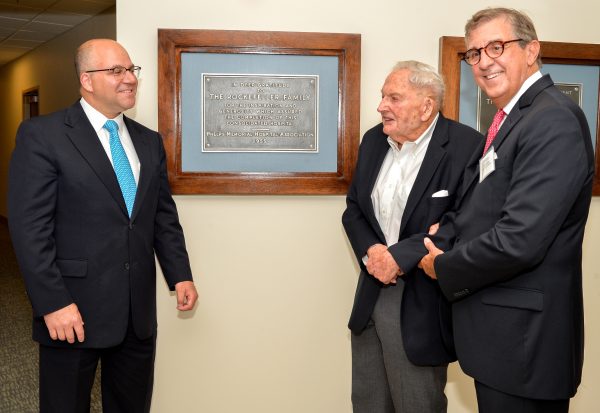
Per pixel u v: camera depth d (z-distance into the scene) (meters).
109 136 1.88
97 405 2.75
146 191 1.91
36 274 1.68
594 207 2.54
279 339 2.45
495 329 1.50
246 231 2.40
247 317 2.43
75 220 1.77
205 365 2.42
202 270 2.39
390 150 2.05
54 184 1.75
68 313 1.71
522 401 1.48
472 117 2.41
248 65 2.32
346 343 2.47
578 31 2.48
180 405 2.42
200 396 2.43
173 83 2.28
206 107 2.31
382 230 2.01
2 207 10.10
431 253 1.68
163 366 2.40
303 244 2.43
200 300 2.40
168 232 2.09
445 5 2.41
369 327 2.06
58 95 7.52
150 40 2.29
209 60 2.30
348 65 2.33
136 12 2.28
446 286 1.58
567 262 1.47
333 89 2.35
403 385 1.92
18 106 9.34
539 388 1.45
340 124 2.36
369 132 2.13
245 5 2.32
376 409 2.08
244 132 2.34
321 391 2.48
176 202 2.36
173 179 2.31
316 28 2.36
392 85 1.87
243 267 2.41
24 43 7.95
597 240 2.54
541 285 1.46
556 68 2.46
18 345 3.68
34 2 5.54
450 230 1.79
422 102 1.86
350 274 2.46
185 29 2.27
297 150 2.36
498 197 1.52
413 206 1.89
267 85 2.33
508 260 1.41
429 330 1.85
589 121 2.48
